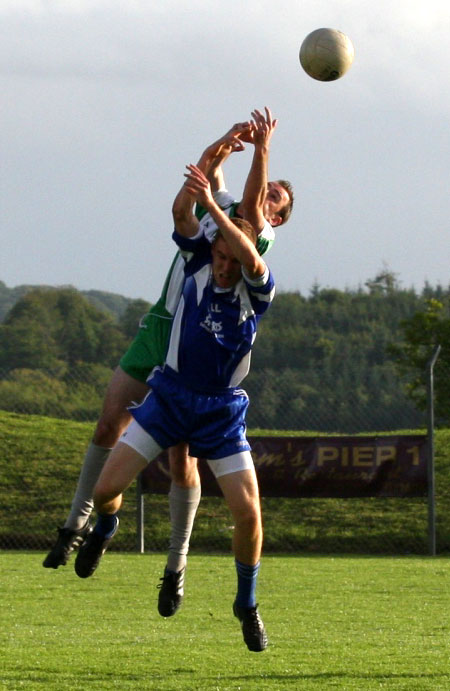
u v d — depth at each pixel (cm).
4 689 1015
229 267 977
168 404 999
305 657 1205
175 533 1152
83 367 3334
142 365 1089
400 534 2531
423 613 1561
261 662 1172
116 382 1108
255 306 1004
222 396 1012
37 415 3419
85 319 6481
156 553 2430
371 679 1073
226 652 1238
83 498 1135
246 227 992
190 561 2222
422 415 4162
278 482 2467
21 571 2028
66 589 1794
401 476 2434
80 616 1523
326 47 1102
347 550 2506
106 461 1053
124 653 1227
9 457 3000
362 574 2019
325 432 3133
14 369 3278
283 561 2261
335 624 1462
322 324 11388
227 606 1625
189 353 994
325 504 2725
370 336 10894
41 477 2883
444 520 2583
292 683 1052
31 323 6291
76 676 1085
